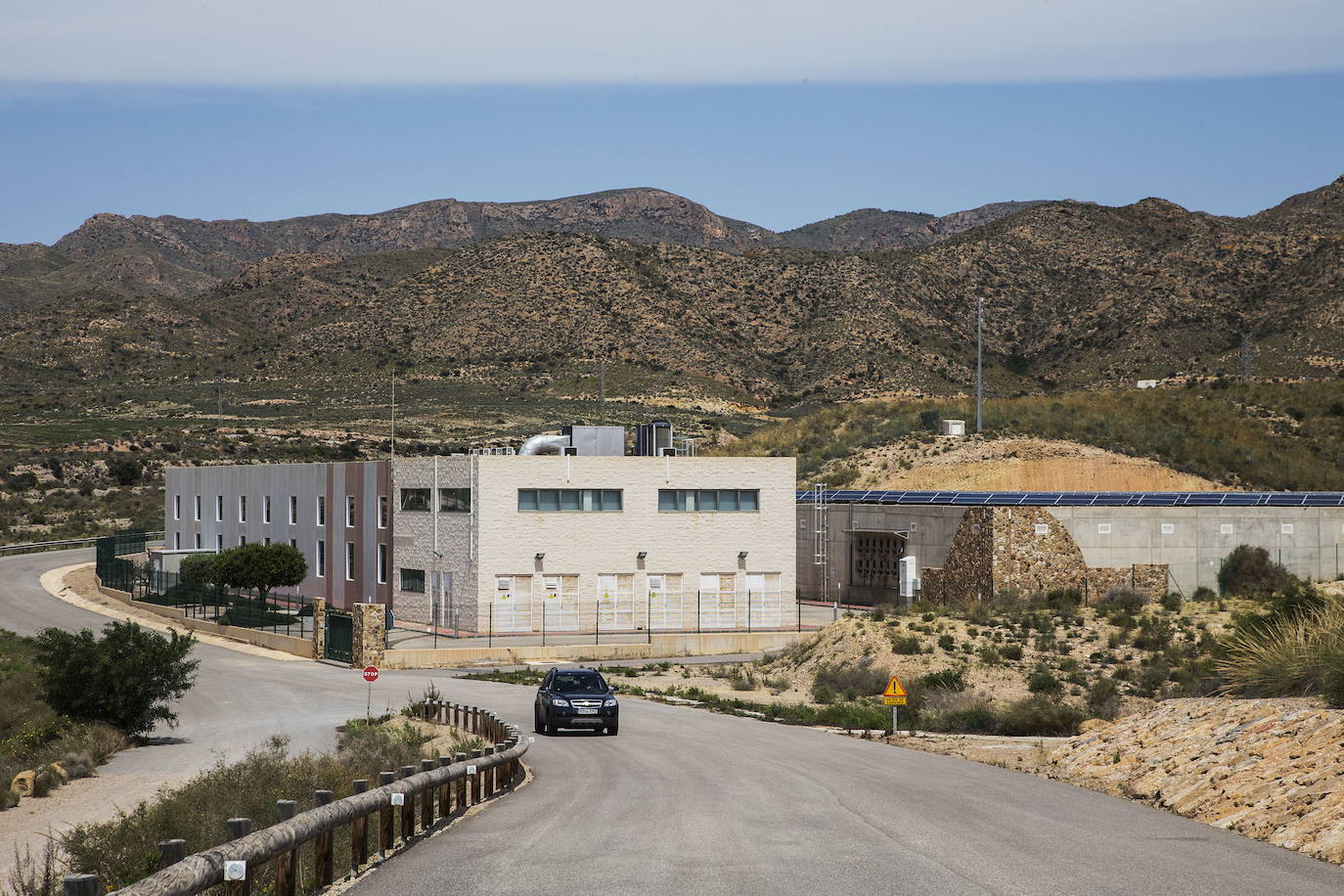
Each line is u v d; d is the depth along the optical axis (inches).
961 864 472.7
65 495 4451.3
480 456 2219.5
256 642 2306.8
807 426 3924.7
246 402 6279.5
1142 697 1337.4
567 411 5743.1
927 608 1959.9
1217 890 423.2
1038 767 821.9
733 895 416.2
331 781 759.1
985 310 7440.9
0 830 821.2
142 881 302.4
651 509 2292.1
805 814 615.2
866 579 2598.4
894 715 1130.0
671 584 2301.9
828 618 2407.7
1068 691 1396.4
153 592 2783.0
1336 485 3245.6
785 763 890.7
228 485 3169.3
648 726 1248.8
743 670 1914.4
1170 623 1729.8
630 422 5369.1
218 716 1477.6
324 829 421.1
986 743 1042.7
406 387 6491.1
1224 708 761.6
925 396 6048.2
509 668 1993.1
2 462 4687.5
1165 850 502.0
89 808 914.7
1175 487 3164.4
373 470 2524.6
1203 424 3629.4
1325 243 6481.3
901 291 7416.3
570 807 661.9
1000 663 1566.2
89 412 5984.3
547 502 2247.8
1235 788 601.6
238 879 346.6
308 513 2785.4
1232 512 2234.3
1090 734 865.5
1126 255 7760.8
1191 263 6756.9
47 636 1331.2
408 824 548.1
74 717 1314.0
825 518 2679.6
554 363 6766.7
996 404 3794.3
